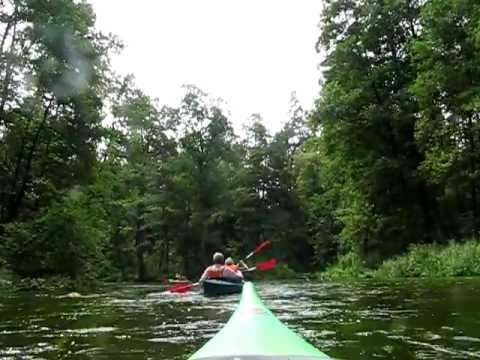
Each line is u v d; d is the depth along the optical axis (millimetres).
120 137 26469
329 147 27094
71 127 23094
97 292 15391
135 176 42062
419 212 26672
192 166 44562
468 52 21766
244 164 49219
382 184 26609
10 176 22000
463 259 18109
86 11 23172
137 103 36906
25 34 21438
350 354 3936
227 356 2775
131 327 5844
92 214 23547
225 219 45750
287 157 49406
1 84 20797
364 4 26312
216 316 6938
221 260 12047
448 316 6012
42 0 21422
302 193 46938
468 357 3775
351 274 25703
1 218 21891
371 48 26672
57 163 23359
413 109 24797
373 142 26297
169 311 7805
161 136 46375
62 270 20797
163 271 44219
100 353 4191
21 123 21906
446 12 21891
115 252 40906
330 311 7082
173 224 44156
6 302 10633
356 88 26250
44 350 4391
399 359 3736
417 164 25828
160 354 4102
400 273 20797
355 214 28031
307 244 47438
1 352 4328
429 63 22594
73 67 22031
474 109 20922
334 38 27516
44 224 20547
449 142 22844
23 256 19984
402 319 5906
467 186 24281
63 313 7750
